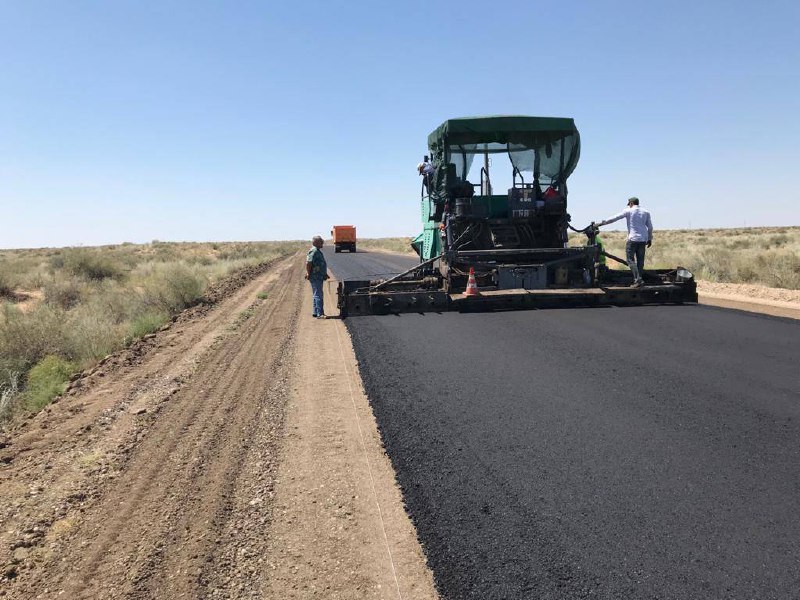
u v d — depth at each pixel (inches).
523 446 178.1
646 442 176.9
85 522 150.6
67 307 671.1
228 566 125.8
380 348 328.5
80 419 240.1
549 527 132.3
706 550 120.3
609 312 418.6
